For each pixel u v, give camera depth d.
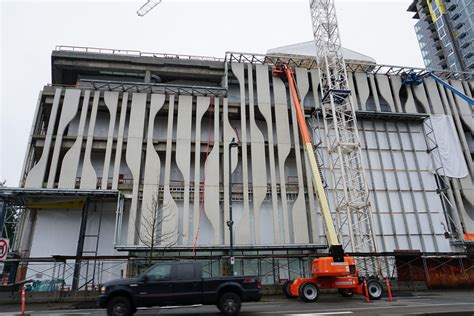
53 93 33.59
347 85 36.06
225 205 31.66
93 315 14.64
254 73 38.84
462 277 29.27
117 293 12.38
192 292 12.60
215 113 34.94
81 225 29.02
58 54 36.78
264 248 29.64
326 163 35.38
